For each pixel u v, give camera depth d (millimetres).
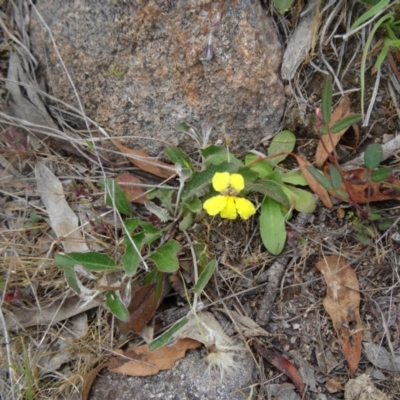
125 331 264
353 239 279
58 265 245
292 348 265
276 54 292
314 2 284
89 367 266
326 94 247
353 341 260
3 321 258
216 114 291
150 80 288
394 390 253
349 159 292
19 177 302
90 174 306
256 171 287
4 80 307
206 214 284
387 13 272
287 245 281
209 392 253
